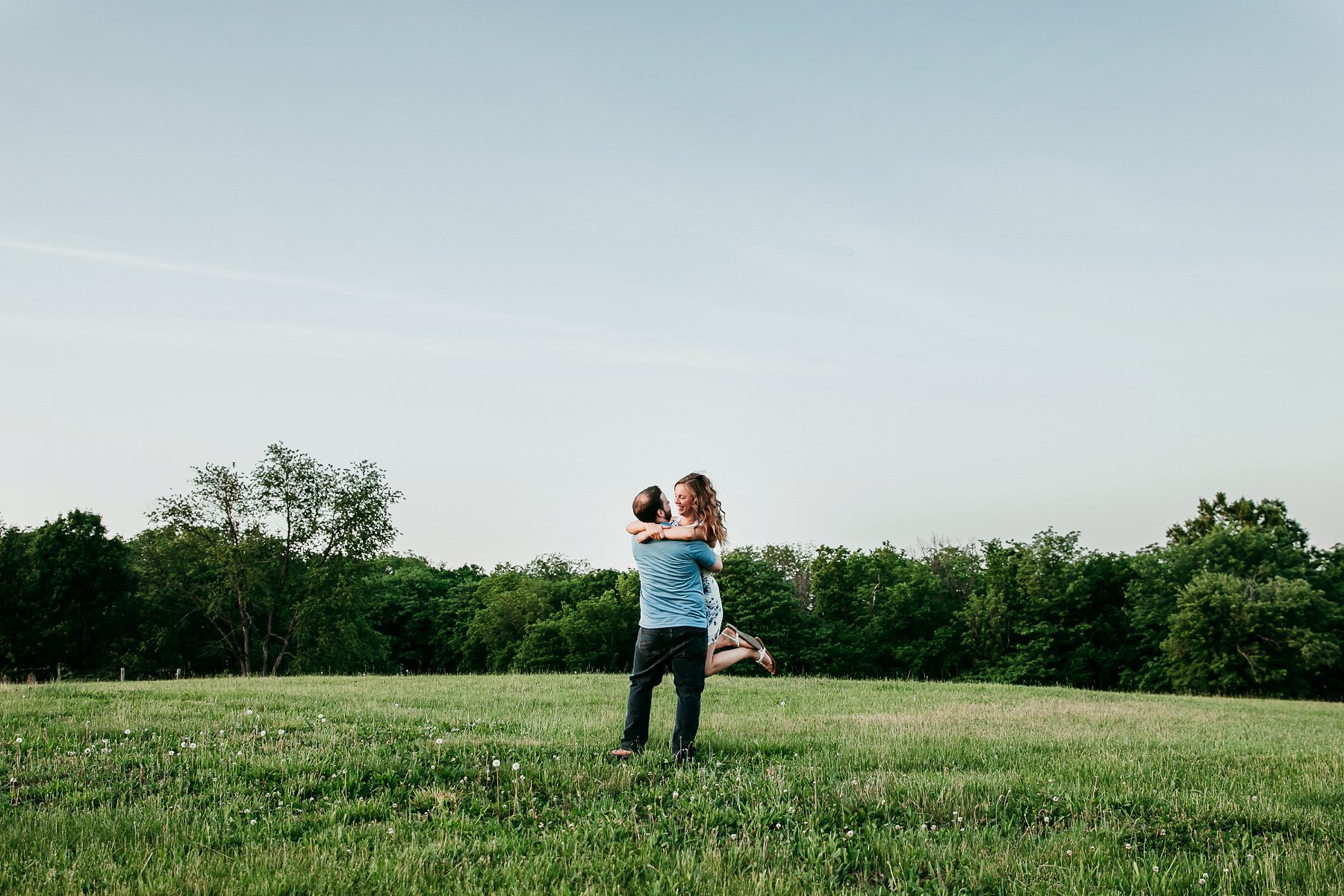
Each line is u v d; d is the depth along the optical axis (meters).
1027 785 5.70
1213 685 52.34
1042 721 10.81
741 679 19.27
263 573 46.50
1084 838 4.54
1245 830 4.89
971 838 4.50
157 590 48.09
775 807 4.94
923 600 65.06
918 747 7.49
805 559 78.75
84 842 3.98
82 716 8.23
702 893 3.64
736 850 4.14
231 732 7.12
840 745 7.53
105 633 48.88
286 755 5.96
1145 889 3.82
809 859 4.16
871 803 5.12
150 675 49.09
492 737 7.12
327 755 6.00
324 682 15.98
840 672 62.62
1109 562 61.66
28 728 7.27
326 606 47.41
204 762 5.73
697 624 6.39
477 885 3.64
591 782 5.43
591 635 65.81
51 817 4.30
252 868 3.70
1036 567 61.22
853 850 4.29
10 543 47.91
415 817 4.71
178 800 4.80
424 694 12.61
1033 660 59.06
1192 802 5.31
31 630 46.34
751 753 6.94
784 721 9.70
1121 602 61.66
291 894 3.44
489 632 73.44
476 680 16.80
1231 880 3.92
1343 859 4.25
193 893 3.38
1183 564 57.97
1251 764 7.23
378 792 5.16
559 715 9.45
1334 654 50.41
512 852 4.09
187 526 46.50
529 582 77.81
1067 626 60.81
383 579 79.88
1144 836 4.73
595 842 4.24
